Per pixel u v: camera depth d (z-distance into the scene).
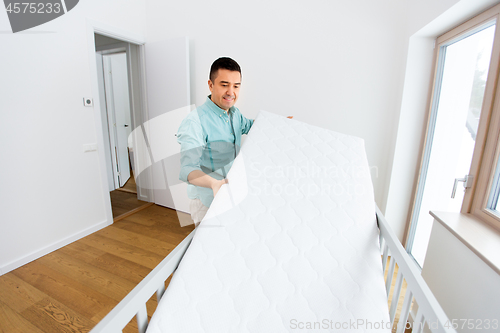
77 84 2.01
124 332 1.25
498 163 1.03
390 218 1.86
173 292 0.69
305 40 1.96
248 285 0.73
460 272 0.94
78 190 2.11
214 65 1.20
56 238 1.97
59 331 1.24
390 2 1.68
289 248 0.83
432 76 1.60
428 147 1.66
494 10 1.06
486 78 1.12
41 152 1.82
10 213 1.68
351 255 0.83
